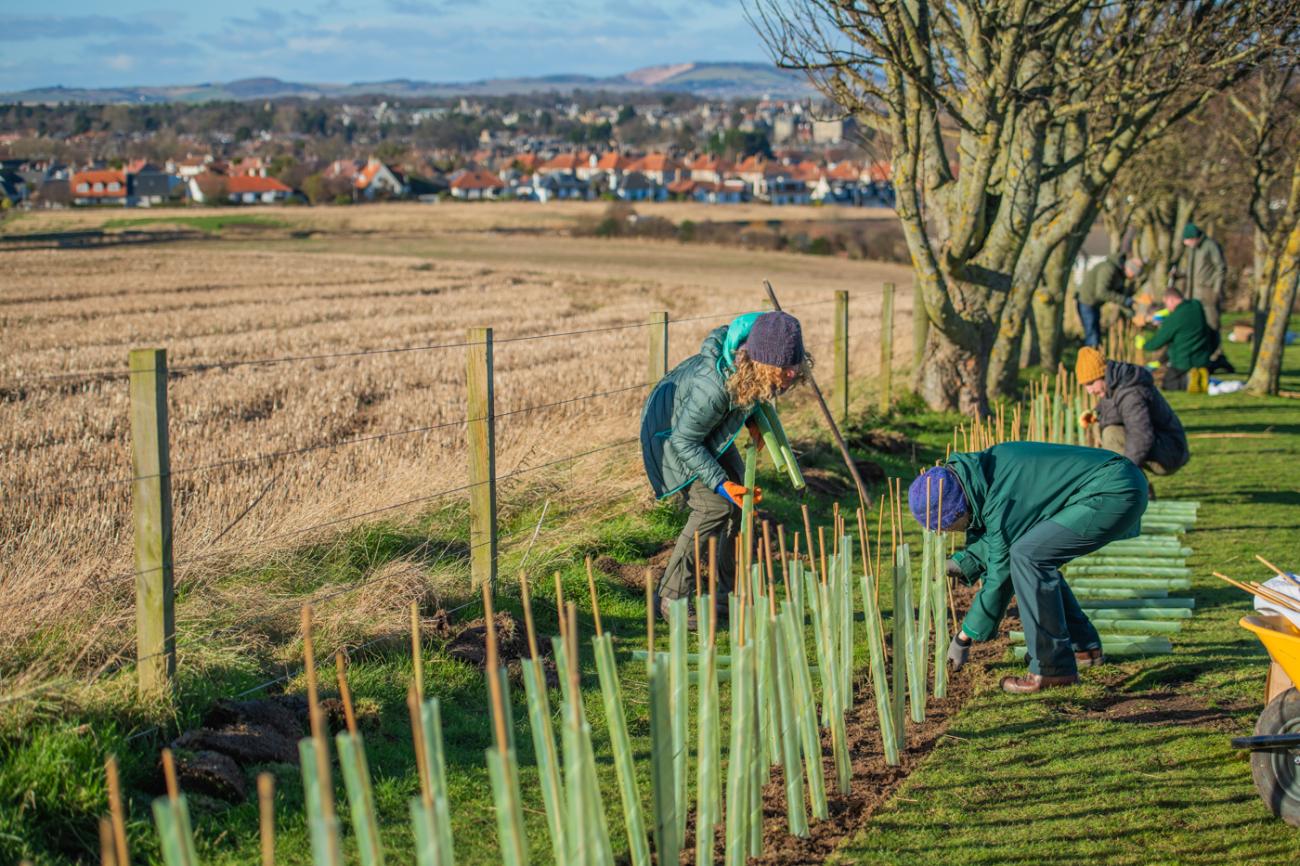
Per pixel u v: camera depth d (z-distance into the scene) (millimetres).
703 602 3787
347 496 7445
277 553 6383
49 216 88500
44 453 10461
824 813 4234
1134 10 11859
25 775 3816
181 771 4039
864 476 10242
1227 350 24188
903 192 12414
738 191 152625
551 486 8367
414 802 2514
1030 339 18812
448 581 6383
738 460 6141
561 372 15695
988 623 5641
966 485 5383
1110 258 17688
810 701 4164
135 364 4367
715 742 3664
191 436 11094
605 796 4320
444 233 78188
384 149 196625
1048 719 5215
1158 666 5918
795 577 4160
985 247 13398
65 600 5168
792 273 54969
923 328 15266
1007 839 4098
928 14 11789
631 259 60719
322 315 28422
